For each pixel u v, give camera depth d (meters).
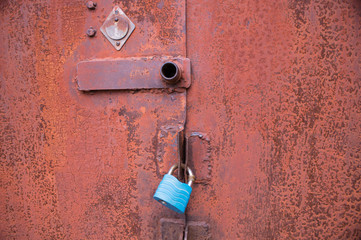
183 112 0.98
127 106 1.02
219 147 0.98
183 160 0.97
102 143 1.05
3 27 1.09
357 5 0.89
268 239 0.98
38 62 1.08
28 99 1.09
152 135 1.00
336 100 0.92
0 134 1.12
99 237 1.07
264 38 0.95
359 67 0.90
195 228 1.00
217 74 0.98
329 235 0.95
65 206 1.09
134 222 1.04
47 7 1.06
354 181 0.92
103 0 1.02
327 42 0.91
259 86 0.96
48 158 1.09
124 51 1.01
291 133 0.95
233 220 0.99
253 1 0.95
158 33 0.98
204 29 0.98
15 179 1.12
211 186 1.00
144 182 1.02
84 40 1.03
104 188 1.06
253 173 0.97
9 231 1.14
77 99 1.05
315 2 0.92
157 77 0.97
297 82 0.94
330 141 0.93
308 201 0.95
